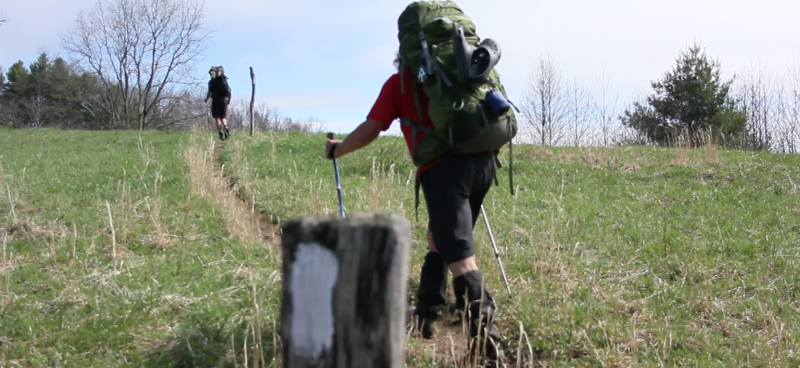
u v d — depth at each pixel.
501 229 6.07
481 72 3.03
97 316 3.92
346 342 1.51
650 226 6.41
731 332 4.00
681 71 34.81
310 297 1.52
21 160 10.89
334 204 7.03
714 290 4.68
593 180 9.06
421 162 3.18
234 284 4.56
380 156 10.09
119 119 47.47
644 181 9.10
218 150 11.98
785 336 3.89
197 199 7.08
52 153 12.34
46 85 55.59
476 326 3.31
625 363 3.53
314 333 1.52
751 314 4.23
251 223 6.40
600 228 6.31
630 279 4.89
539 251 5.31
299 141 13.41
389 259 1.50
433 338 3.84
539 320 3.97
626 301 4.42
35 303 4.15
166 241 5.43
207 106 48.06
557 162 10.42
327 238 1.51
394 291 1.51
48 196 7.32
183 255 5.18
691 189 8.45
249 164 9.52
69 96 51.97
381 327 1.50
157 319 3.93
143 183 7.88
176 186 7.88
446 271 3.68
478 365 3.33
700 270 5.05
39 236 5.58
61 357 3.51
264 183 8.13
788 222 6.64
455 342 3.80
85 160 10.68
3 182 8.09
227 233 5.84
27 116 54.56
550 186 8.60
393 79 3.26
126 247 5.36
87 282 4.52
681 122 34.38
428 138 3.13
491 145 3.12
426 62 3.04
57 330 3.79
